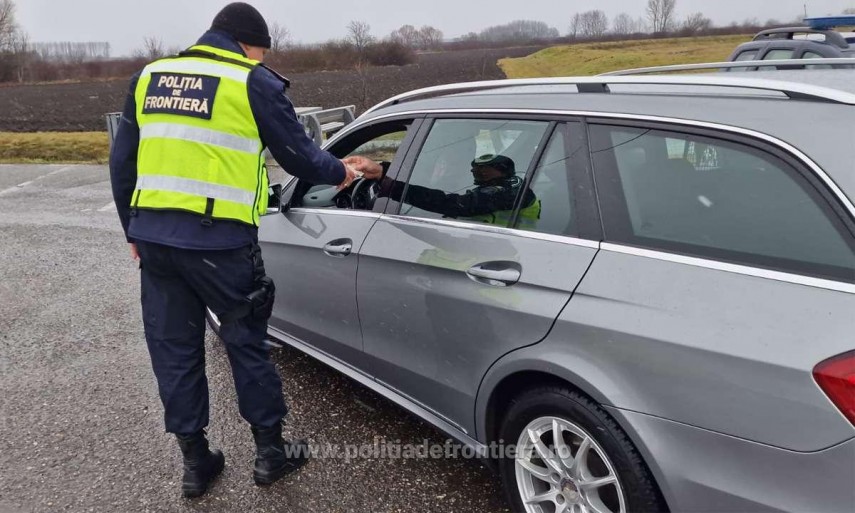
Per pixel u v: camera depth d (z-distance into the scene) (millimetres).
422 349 2848
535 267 2336
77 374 4164
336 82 35969
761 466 1784
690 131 2088
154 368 2814
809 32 7945
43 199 10453
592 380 2100
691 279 1966
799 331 1724
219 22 2697
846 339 1647
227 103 2545
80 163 14781
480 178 2703
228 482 3023
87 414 3650
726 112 2049
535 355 2285
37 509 2838
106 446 3326
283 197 3797
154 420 3576
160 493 2945
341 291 3283
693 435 1903
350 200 3652
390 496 2895
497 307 2420
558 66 41062
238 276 2684
